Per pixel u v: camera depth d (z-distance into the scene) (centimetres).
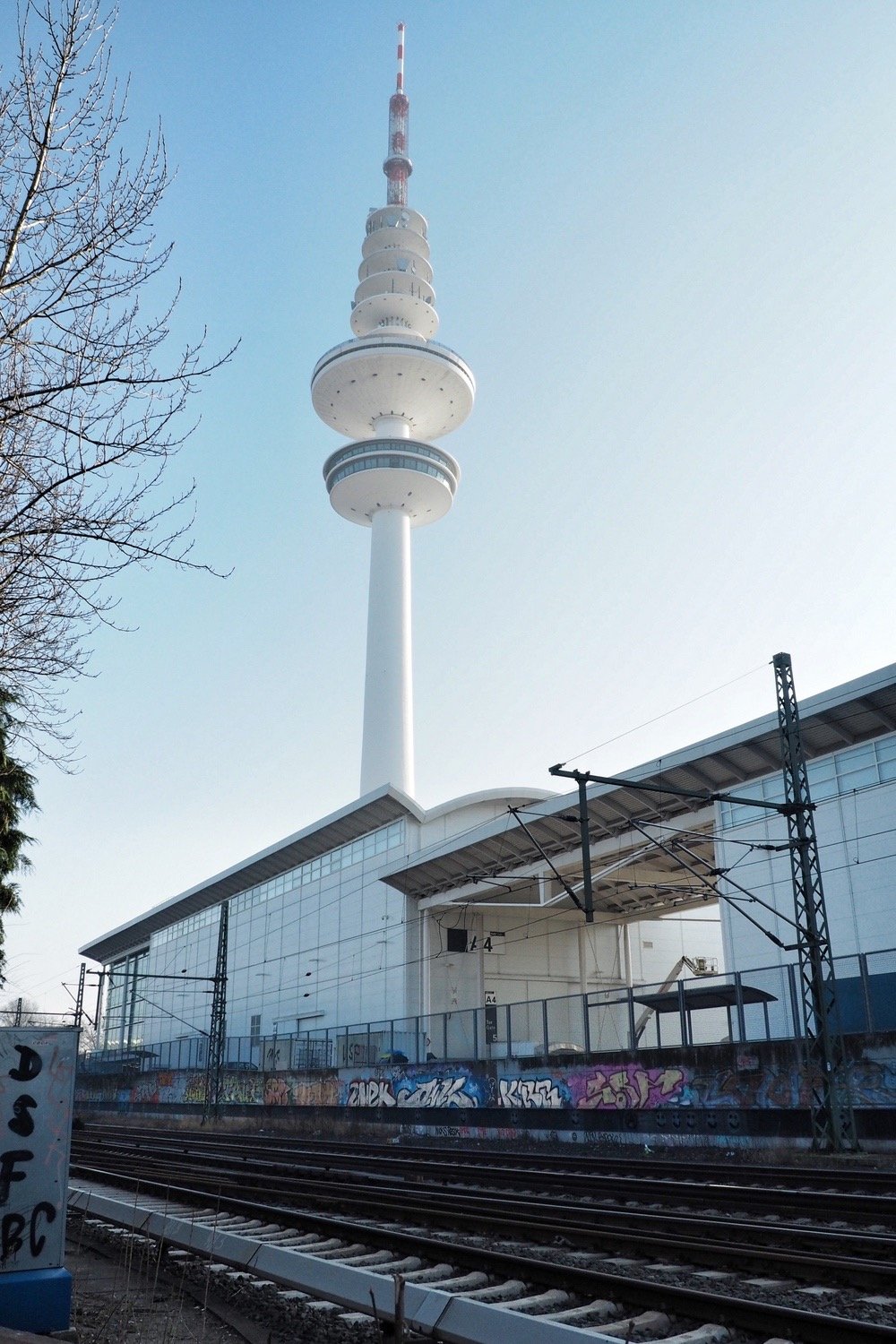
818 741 3603
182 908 9181
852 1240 1070
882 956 3284
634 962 6284
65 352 839
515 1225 1261
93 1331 870
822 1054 2467
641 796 4175
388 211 11638
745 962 3712
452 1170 2131
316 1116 4694
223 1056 6038
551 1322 738
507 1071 3578
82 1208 1611
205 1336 877
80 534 852
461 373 10588
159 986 9694
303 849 7050
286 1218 1381
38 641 894
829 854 3522
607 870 4322
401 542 10494
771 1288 948
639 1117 2978
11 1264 724
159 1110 6275
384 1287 895
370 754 9644
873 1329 705
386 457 10306
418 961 5791
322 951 6725
